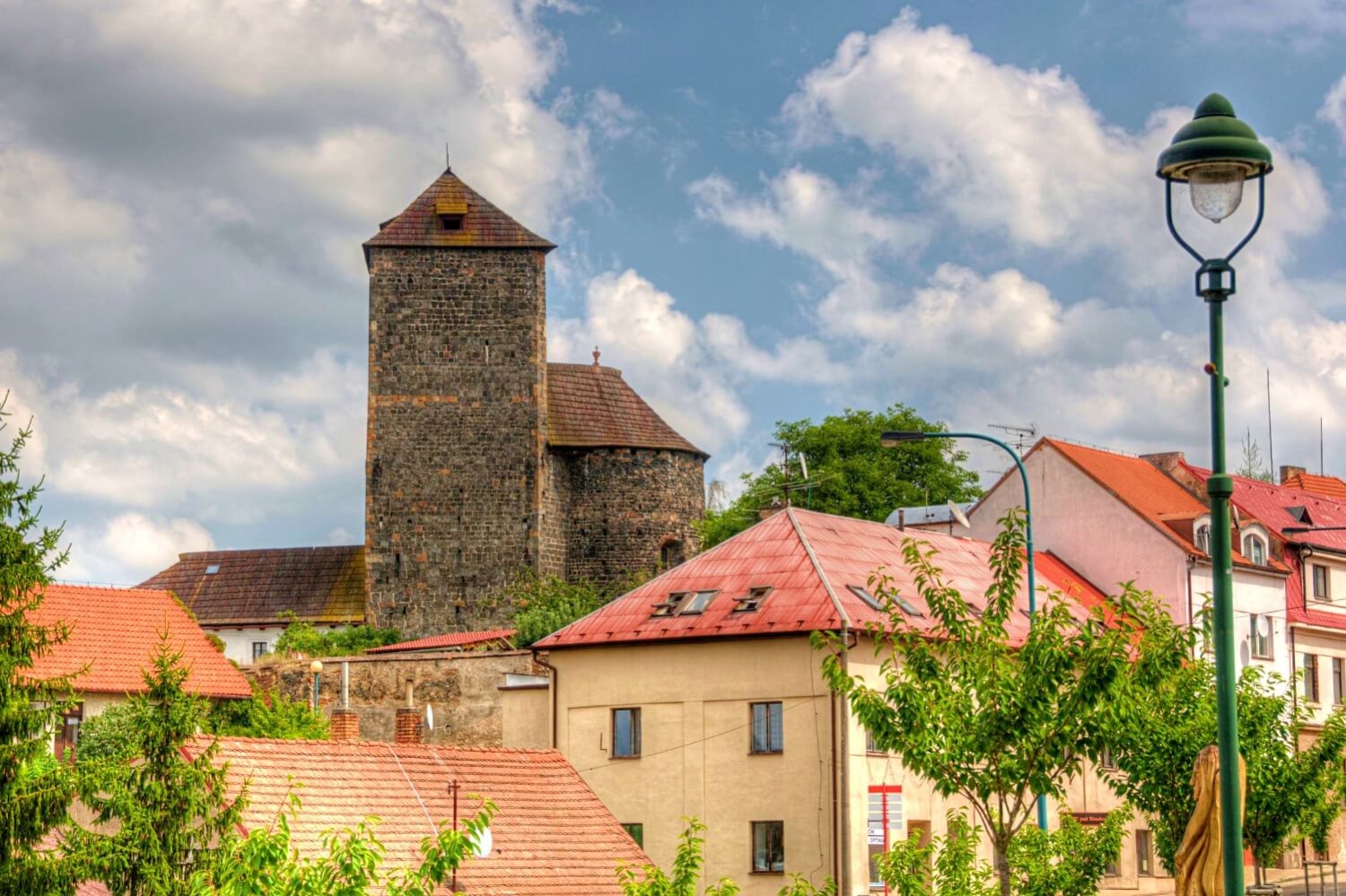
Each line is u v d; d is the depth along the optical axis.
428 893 24.97
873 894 49.00
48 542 39.38
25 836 35.69
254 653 98.38
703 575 54.16
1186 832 22.80
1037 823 43.75
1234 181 18.59
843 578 52.69
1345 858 69.44
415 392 94.69
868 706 25.27
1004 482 72.44
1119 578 69.06
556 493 95.62
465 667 64.94
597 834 42.84
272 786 39.91
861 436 96.88
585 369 98.62
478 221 95.69
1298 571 74.94
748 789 50.16
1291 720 39.06
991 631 25.58
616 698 52.84
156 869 34.81
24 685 38.53
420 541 93.94
